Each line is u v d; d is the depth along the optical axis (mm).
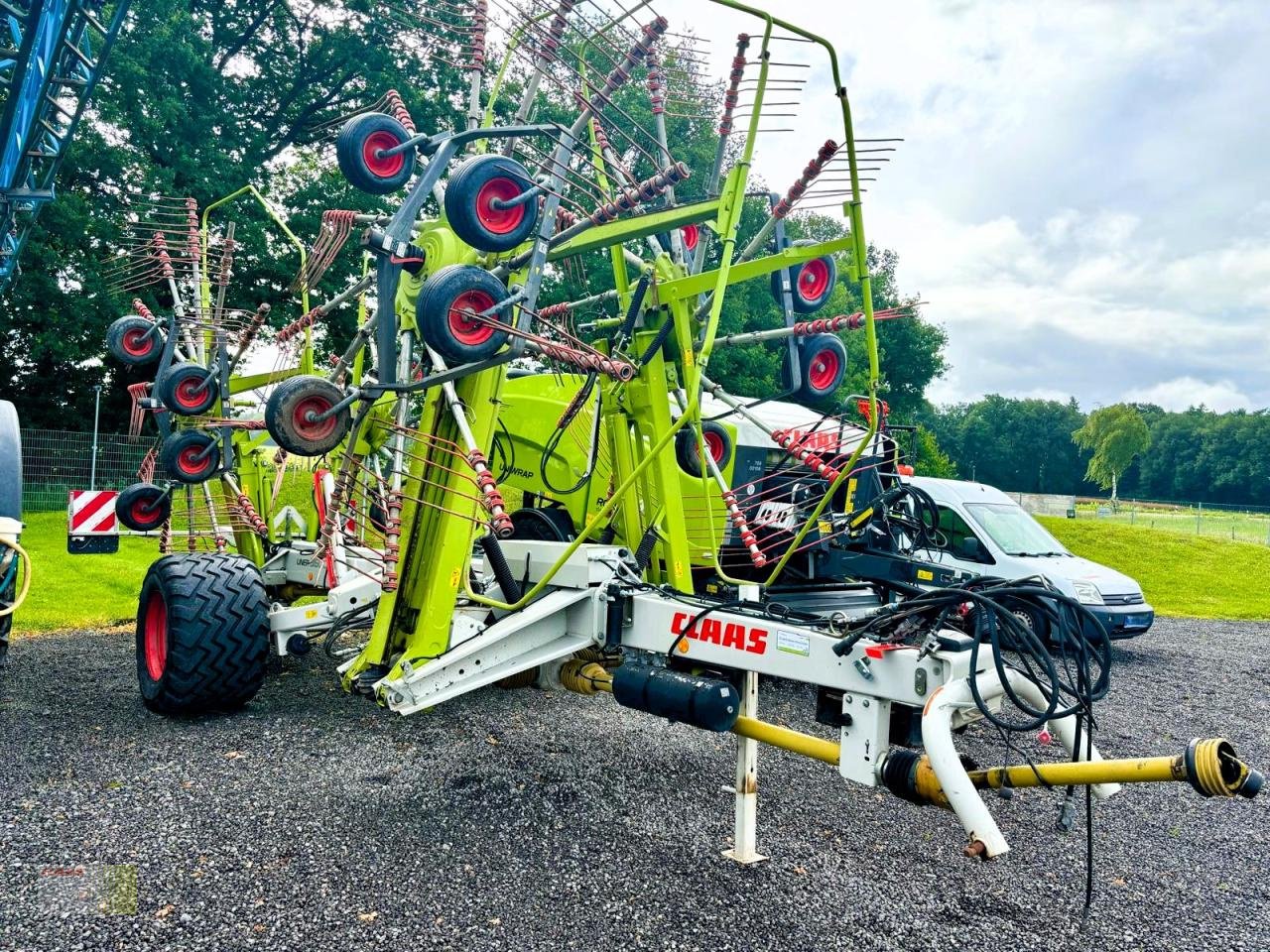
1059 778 2562
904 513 8281
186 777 4062
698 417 4539
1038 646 2709
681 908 3080
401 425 4199
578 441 6441
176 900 2963
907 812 4121
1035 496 44938
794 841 3723
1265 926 3203
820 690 3197
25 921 2779
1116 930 3113
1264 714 6727
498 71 5043
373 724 5035
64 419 21625
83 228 18359
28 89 9273
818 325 4355
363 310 5504
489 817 3803
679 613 3654
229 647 4770
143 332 6016
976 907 3227
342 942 2768
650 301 4672
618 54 4059
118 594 8867
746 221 11641
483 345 3455
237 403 6203
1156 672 8320
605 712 5512
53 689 5418
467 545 4102
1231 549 18719
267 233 19719
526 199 3453
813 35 3436
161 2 19562
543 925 2924
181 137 19562
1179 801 4586
